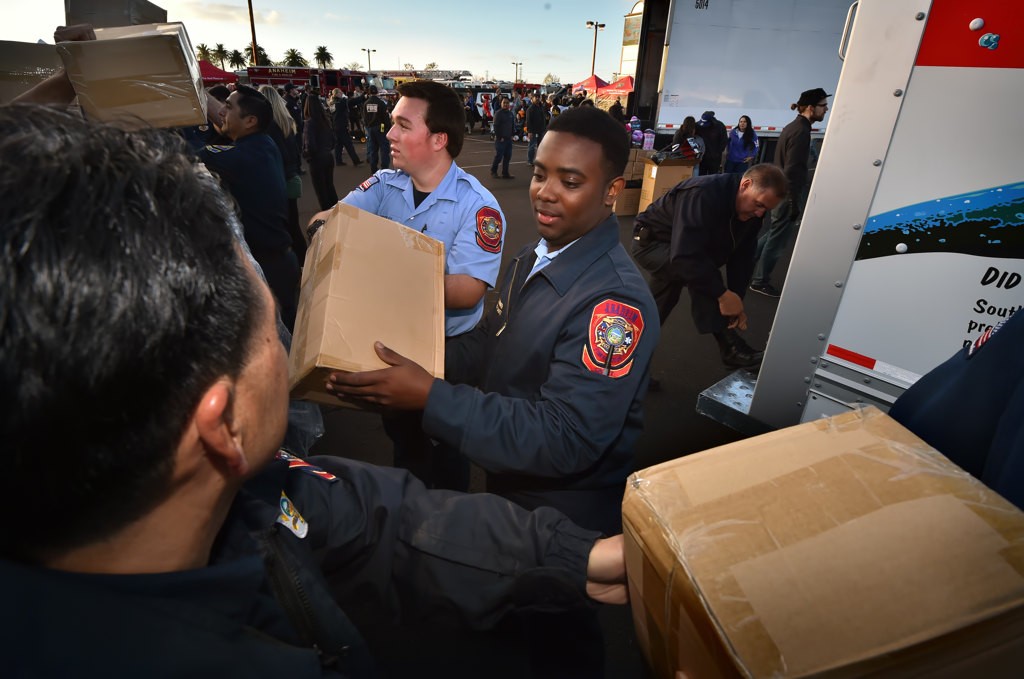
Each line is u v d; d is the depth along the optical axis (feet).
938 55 4.79
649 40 32.99
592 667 2.32
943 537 1.48
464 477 6.41
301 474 2.22
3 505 0.95
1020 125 4.43
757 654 1.27
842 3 29.78
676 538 1.58
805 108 16.08
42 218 0.80
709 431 9.35
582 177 3.53
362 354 3.32
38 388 0.82
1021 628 1.28
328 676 1.29
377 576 2.35
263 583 1.56
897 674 1.26
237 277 1.15
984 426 2.56
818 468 1.80
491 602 2.24
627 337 3.37
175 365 0.98
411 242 4.78
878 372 5.85
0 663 0.89
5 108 0.96
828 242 5.95
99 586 1.07
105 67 4.00
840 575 1.40
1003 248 4.70
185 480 1.14
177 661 1.03
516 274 4.61
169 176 1.02
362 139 55.31
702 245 9.03
